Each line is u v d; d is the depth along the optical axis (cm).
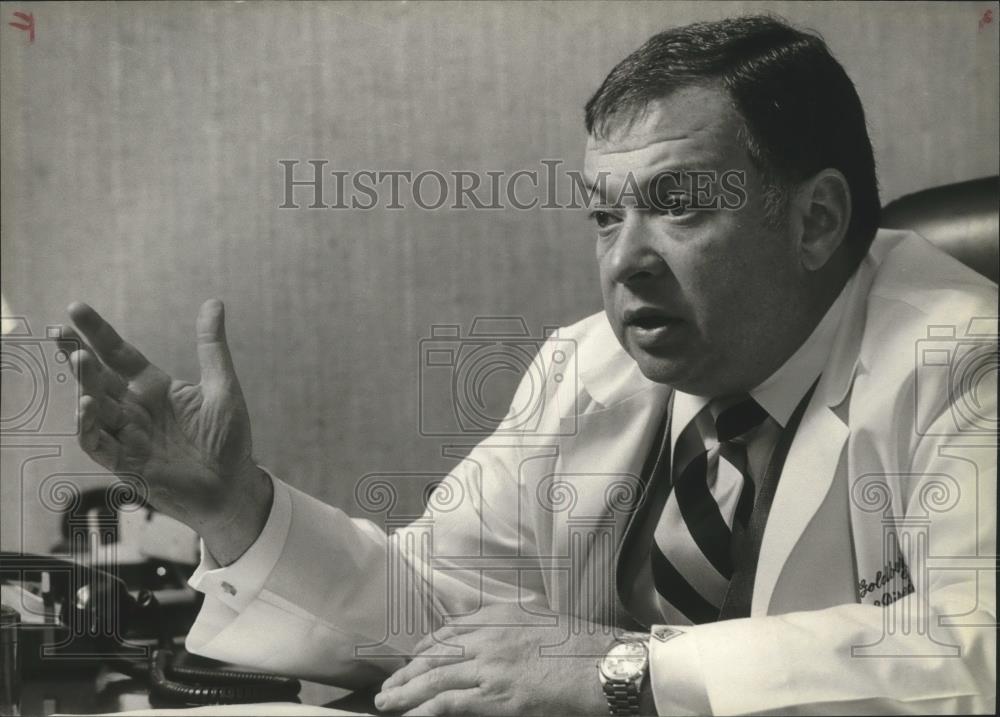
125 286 135
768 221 117
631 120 118
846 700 98
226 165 135
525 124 132
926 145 134
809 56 119
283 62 134
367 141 134
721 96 117
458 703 110
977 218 128
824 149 117
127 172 136
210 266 135
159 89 135
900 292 120
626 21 131
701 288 117
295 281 134
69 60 135
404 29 133
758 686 99
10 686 114
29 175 136
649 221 118
